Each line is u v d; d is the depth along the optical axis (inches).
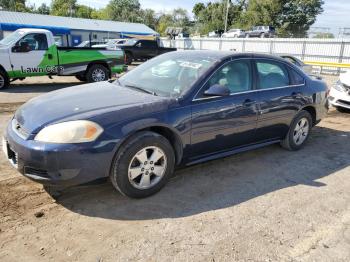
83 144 124.0
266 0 2380.7
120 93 157.5
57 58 452.1
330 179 175.9
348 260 112.8
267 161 196.4
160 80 168.2
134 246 114.3
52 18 1644.9
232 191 156.7
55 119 128.5
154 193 148.1
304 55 1029.8
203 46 1315.2
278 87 193.8
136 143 134.6
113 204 139.5
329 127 286.7
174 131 146.7
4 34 1349.7
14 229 120.0
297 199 152.3
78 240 116.1
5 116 283.1
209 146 163.6
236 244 118.0
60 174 123.7
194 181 164.7
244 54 181.0
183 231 123.8
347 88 326.3
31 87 465.4
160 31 3597.4
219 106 161.2
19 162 127.9
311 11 2432.3
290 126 206.4
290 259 111.9
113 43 1046.4
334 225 132.8
